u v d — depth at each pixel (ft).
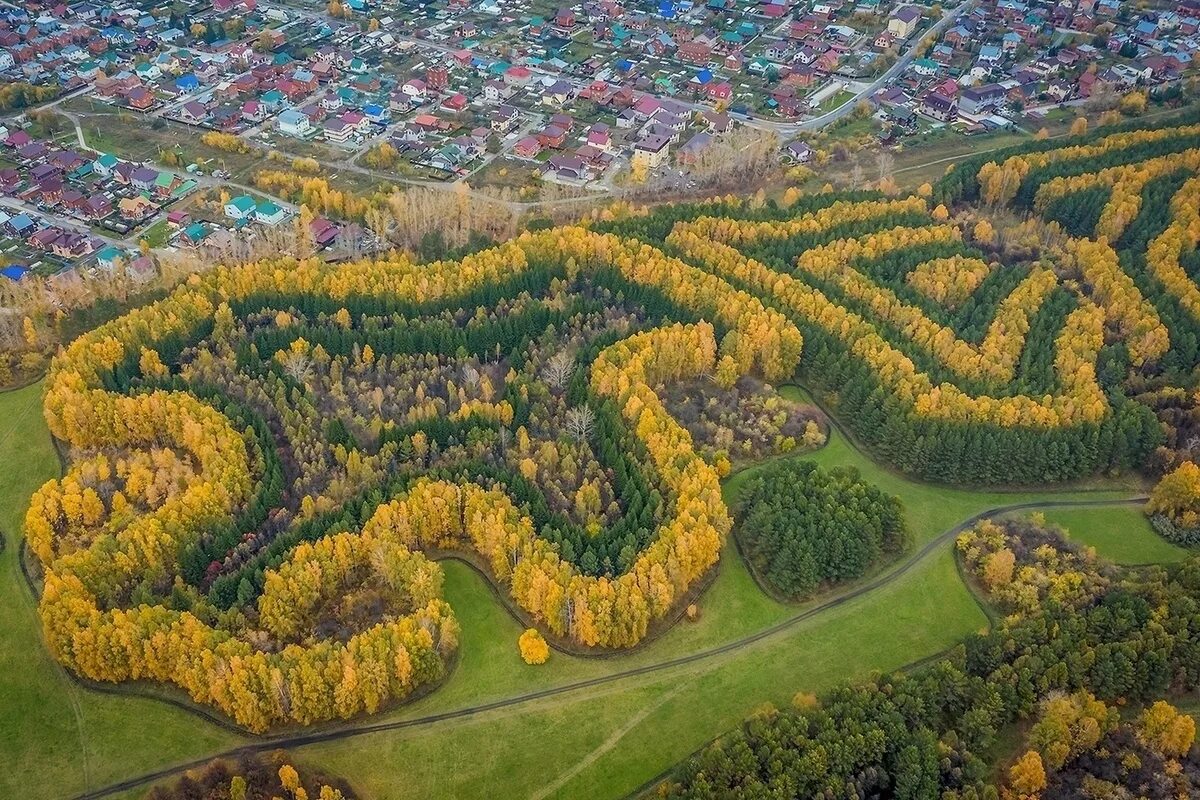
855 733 461.78
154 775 476.54
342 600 546.67
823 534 587.68
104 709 504.43
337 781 473.26
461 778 480.23
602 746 497.46
